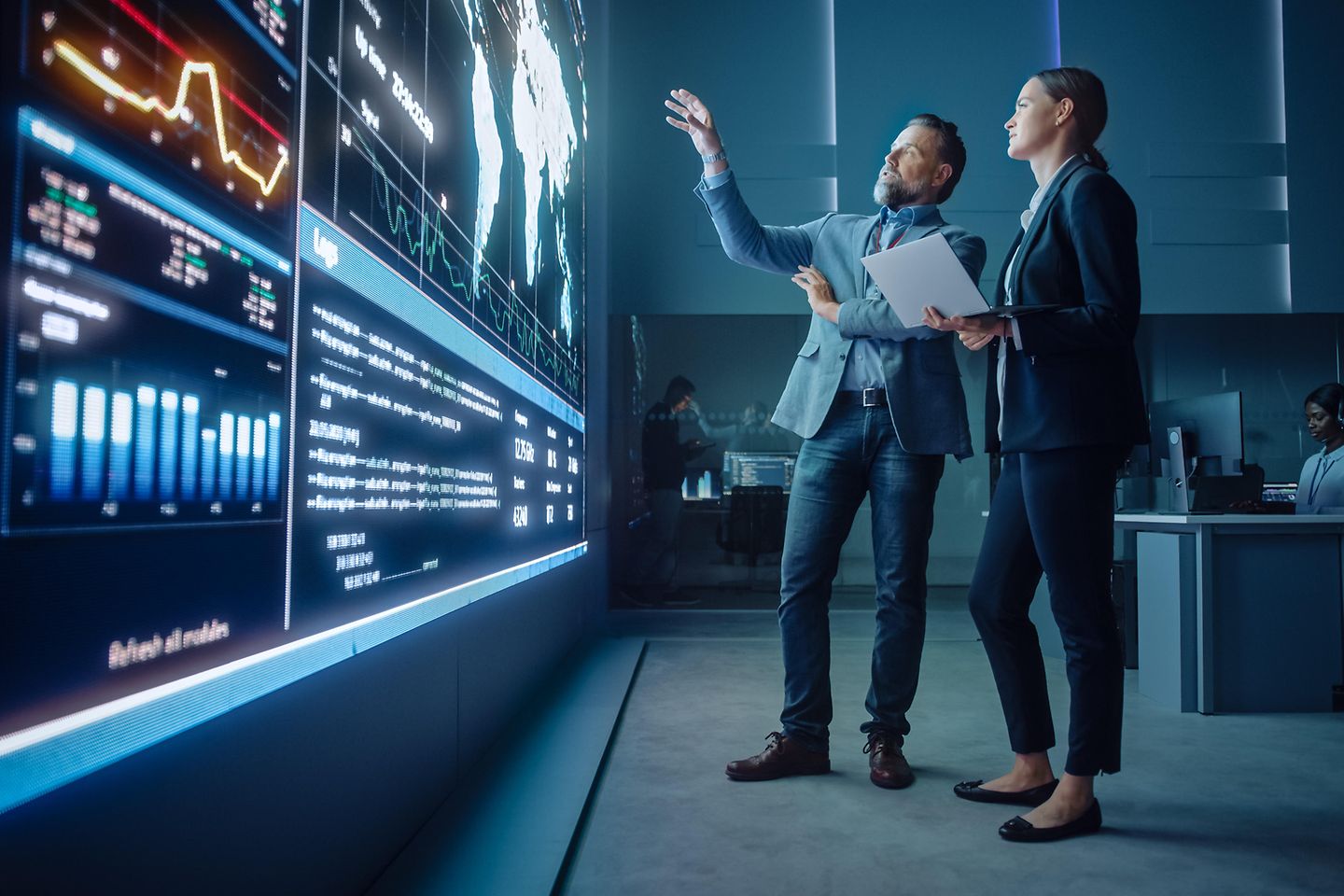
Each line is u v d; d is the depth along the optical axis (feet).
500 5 7.52
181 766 2.81
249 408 3.25
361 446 4.37
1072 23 19.12
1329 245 19.12
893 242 6.88
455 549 6.05
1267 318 23.63
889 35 19.15
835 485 6.80
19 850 2.10
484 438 6.85
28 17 2.12
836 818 5.83
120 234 2.49
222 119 3.06
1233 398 11.56
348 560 4.21
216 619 3.03
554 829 5.43
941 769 6.95
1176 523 9.61
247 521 3.25
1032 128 5.89
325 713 3.98
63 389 2.26
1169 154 19.07
